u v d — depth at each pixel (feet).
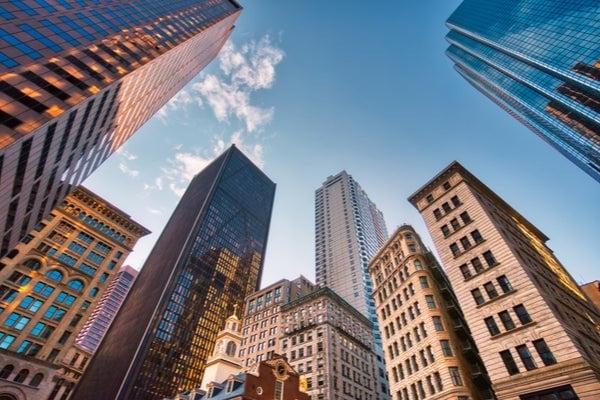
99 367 409.90
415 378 153.38
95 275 270.87
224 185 643.45
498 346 112.16
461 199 161.89
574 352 94.48
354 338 286.25
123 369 368.68
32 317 221.25
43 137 131.34
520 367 103.60
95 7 199.72
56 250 260.83
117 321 485.56
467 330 154.71
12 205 143.33
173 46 258.37
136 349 382.63
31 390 199.41
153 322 408.26
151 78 243.19
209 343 448.24
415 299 172.76
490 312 120.67
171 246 548.31
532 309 109.81
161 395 366.22
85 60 161.89
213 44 430.61
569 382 91.56
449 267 145.79
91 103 159.12
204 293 485.15
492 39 411.75
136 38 218.18
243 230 624.59
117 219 319.27
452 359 138.41
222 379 178.50
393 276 202.90
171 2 311.27
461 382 130.72
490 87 484.74
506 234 144.15
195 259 501.56
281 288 379.14
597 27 254.06
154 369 376.68
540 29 324.80
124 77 181.37
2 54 124.36
